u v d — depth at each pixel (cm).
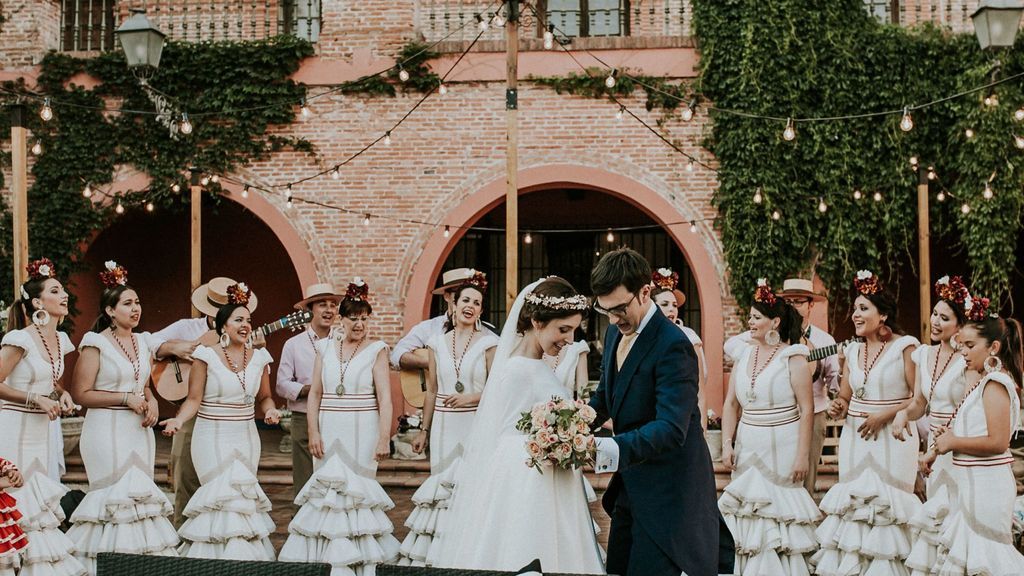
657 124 1067
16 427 497
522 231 1328
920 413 507
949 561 449
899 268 1288
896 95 1041
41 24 1117
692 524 327
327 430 565
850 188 1040
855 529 518
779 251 1039
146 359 550
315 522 548
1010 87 1027
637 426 334
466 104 1087
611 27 1157
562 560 336
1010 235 1034
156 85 1099
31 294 523
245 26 1185
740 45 1049
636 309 334
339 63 1098
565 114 1077
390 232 1088
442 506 548
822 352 548
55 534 495
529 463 317
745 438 544
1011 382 440
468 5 1100
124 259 1366
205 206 1349
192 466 640
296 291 1373
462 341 576
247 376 561
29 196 1104
